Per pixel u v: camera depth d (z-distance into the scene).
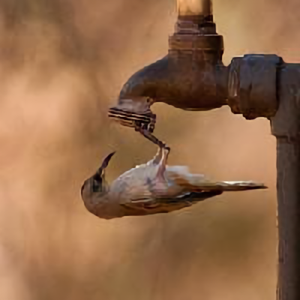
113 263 8.63
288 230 5.27
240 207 8.30
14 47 8.55
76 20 8.45
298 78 5.25
